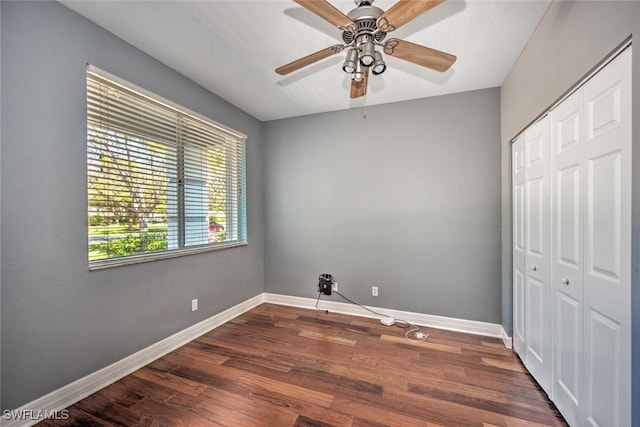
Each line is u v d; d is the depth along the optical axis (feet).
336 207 10.34
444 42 6.15
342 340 7.89
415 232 9.21
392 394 5.46
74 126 5.29
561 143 4.82
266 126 11.48
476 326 8.47
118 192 6.13
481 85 8.19
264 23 5.63
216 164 9.12
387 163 9.57
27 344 4.64
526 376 6.06
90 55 5.52
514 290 7.19
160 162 7.11
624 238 3.37
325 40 6.18
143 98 6.63
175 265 7.49
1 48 4.35
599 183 3.83
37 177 4.77
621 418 3.41
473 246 8.55
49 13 4.91
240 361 6.75
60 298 5.07
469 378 5.99
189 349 7.37
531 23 5.50
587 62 3.91
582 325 4.24
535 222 5.87
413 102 9.20
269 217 11.48
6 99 4.40
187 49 6.53
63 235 5.12
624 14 3.17
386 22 3.95
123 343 6.14
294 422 4.74
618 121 3.44
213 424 4.69
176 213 7.61
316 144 10.63
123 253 6.25
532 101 5.84
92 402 5.24
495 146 8.30
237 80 8.01
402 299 9.37
